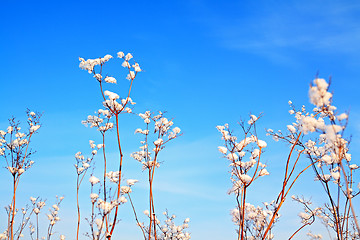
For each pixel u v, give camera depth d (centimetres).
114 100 196
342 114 157
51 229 241
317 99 157
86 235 188
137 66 202
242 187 187
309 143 194
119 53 202
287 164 184
